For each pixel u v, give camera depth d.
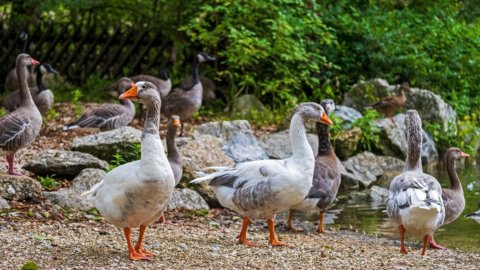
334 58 23.52
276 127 19.84
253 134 18.62
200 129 18.23
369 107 20.53
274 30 22.16
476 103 23.88
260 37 22.58
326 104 13.63
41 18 26.92
